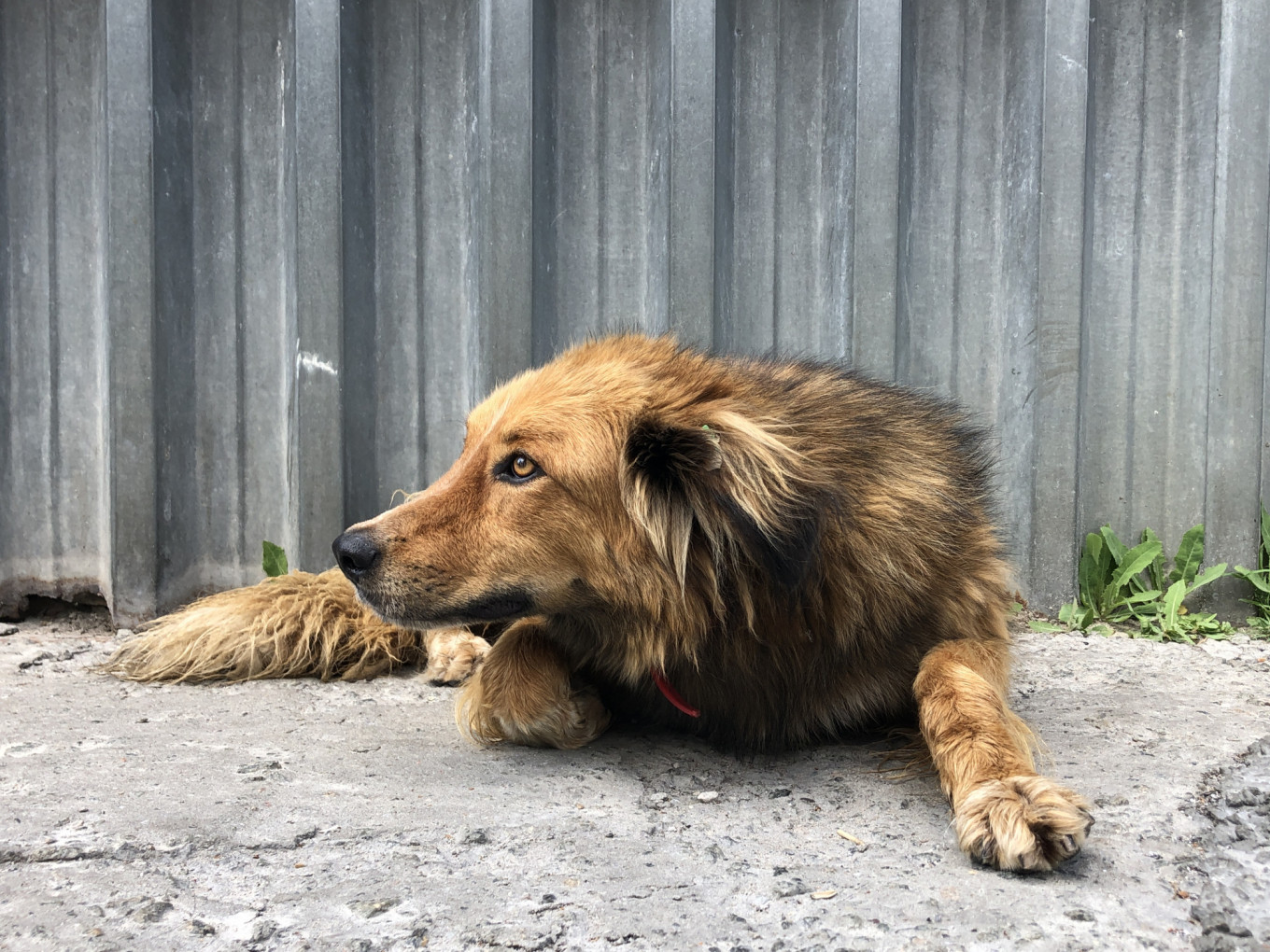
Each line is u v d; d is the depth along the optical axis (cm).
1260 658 127
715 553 85
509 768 93
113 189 142
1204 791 86
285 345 150
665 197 146
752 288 152
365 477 152
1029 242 146
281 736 101
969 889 72
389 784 89
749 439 83
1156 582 145
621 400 89
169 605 149
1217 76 143
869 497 90
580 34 150
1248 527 144
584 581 89
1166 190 147
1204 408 146
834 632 89
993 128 149
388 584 88
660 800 86
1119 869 75
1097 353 149
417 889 72
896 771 92
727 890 72
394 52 150
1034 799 75
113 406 144
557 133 150
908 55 147
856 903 71
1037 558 147
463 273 152
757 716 94
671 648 90
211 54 148
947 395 151
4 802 84
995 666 92
